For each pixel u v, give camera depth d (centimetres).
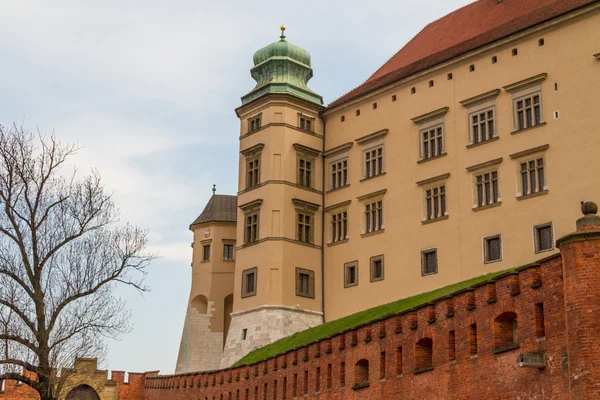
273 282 7281
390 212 6981
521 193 5975
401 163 6962
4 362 4272
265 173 7612
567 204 5650
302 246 7488
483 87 6375
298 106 7800
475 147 6356
